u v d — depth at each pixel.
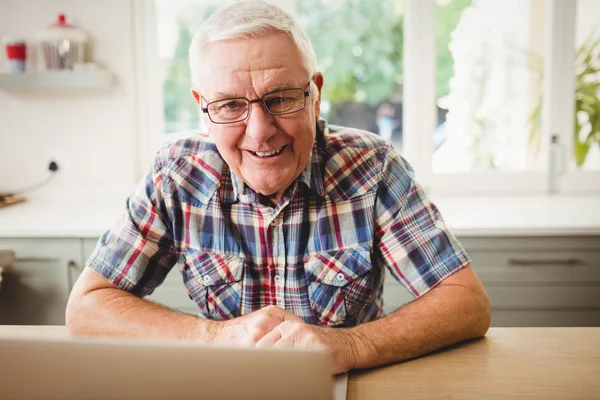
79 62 2.32
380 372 0.88
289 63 0.95
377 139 1.22
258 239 1.14
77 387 0.57
